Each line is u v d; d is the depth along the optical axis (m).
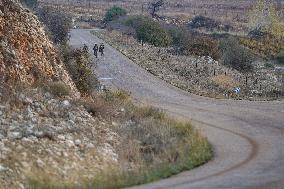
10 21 60.97
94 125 56.91
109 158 49.38
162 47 196.25
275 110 87.00
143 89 110.94
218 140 60.75
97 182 39.75
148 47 186.00
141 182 39.91
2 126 47.88
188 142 54.22
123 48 172.12
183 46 181.12
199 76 136.62
